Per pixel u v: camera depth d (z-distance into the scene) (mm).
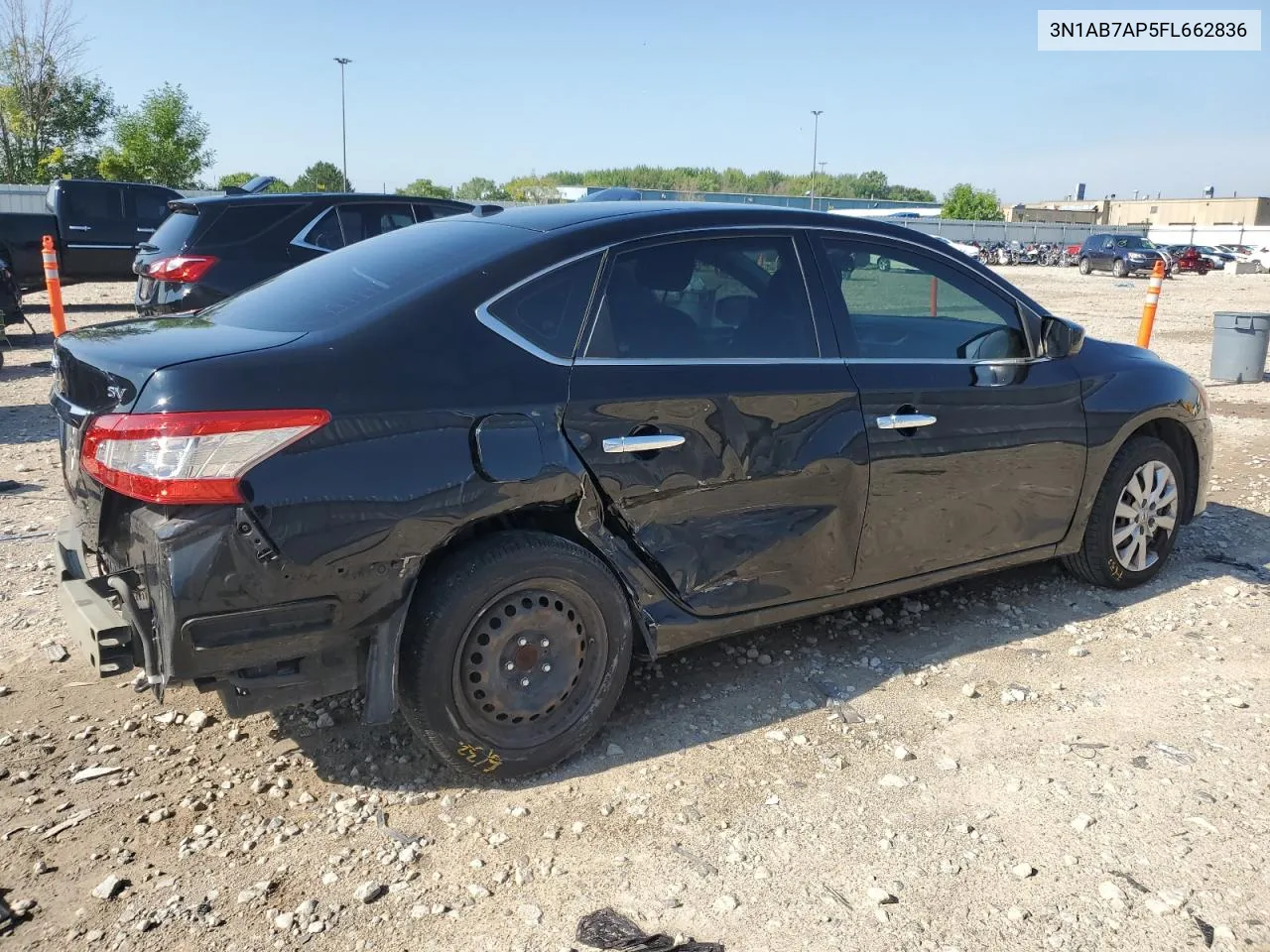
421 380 2857
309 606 2701
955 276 4043
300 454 2645
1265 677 3879
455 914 2557
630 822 2951
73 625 2912
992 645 4168
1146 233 64812
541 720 3148
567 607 3139
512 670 3064
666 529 3277
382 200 9422
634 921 2535
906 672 3920
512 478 2930
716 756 3314
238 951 2420
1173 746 3379
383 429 2760
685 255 3434
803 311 3621
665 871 2734
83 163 43156
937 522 3918
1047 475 4219
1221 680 3854
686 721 3537
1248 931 2514
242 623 2639
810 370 3551
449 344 2947
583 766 3254
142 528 2615
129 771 3176
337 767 3215
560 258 3203
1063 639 4227
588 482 3080
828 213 3838
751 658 4020
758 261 3578
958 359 3961
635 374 3205
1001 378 4043
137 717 3500
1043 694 3744
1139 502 4641
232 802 3020
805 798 3074
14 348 12617
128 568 2750
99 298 18297
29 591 4598
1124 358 4625
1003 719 3562
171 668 2617
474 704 3023
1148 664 3990
